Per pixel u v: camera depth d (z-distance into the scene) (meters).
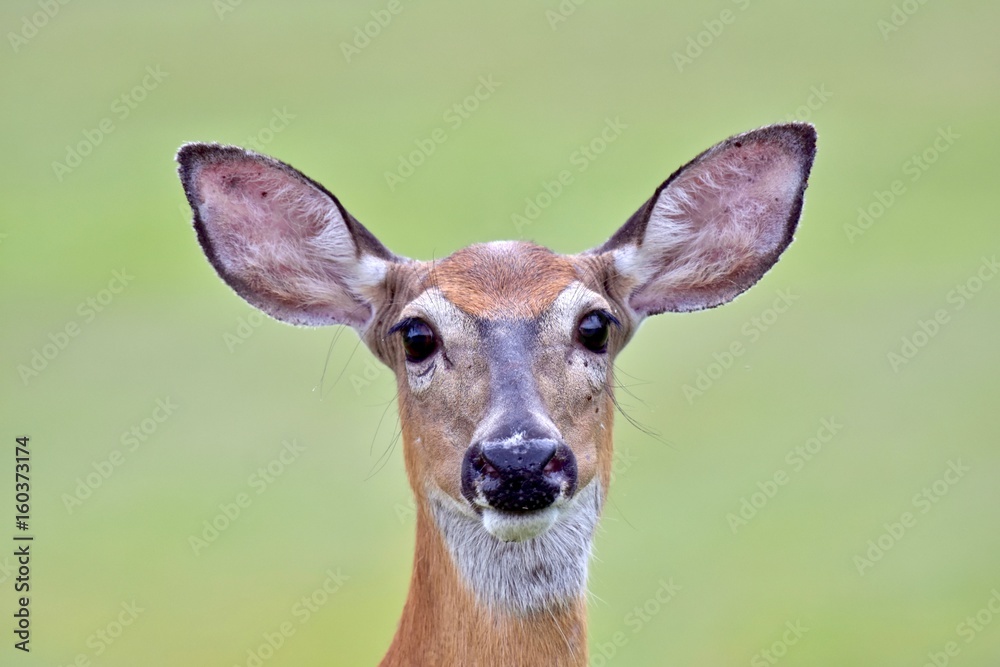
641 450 28.23
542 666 12.06
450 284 12.58
